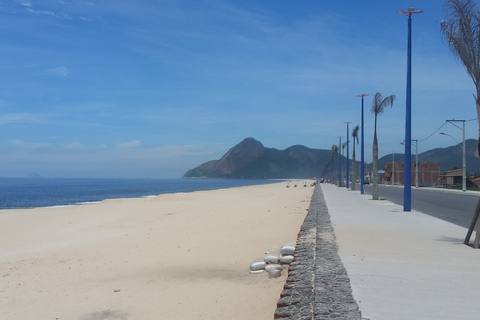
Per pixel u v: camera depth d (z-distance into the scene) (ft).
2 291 31.55
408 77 65.77
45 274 36.45
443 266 24.72
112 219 81.25
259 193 183.62
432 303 17.70
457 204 89.45
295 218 65.16
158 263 38.45
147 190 343.67
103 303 28.09
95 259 41.81
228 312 25.02
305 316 16.24
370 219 51.57
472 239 35.40
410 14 64.95
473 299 18.29
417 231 40.37
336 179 293.02
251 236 49.24
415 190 187.32
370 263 25.49
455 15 33.86
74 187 436.35
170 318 24.67
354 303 17.25
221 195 175.11
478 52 33.01
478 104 33.09
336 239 34.96
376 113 95.86
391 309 16.90
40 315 26.35
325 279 21.13
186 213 85.61
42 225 74.38
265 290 28.86
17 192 308.19
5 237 60.70
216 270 35.04
